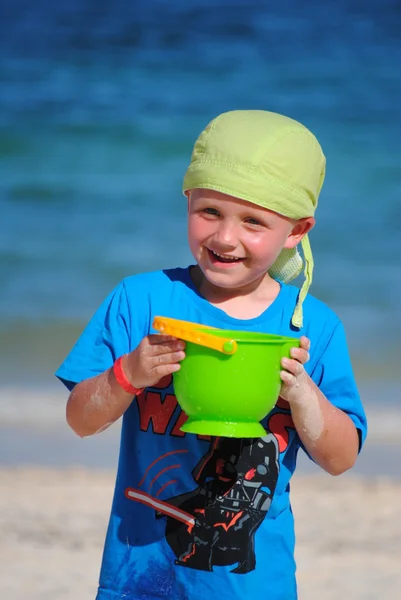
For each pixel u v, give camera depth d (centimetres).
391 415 2450
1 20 7131
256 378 732
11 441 2195
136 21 7238
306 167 834
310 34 7006
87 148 5397
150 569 836
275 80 6359
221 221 817
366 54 6681
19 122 5672
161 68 6494
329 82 6312
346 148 5388
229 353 716
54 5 7456
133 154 5331
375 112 5881
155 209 4594
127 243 4166
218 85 6288
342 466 848
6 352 2995
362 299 3584
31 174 5050
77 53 6700
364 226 4391
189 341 730
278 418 854
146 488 848
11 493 1833
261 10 7425
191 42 6888
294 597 855
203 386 733
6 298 3531
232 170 804
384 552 1579
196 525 834
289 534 860
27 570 1468
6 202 4675
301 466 2098
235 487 838
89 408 808
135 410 860
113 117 5772
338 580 1462
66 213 4531
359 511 1777
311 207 859
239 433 739
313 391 799
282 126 835
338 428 828
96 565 1500
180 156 5334
